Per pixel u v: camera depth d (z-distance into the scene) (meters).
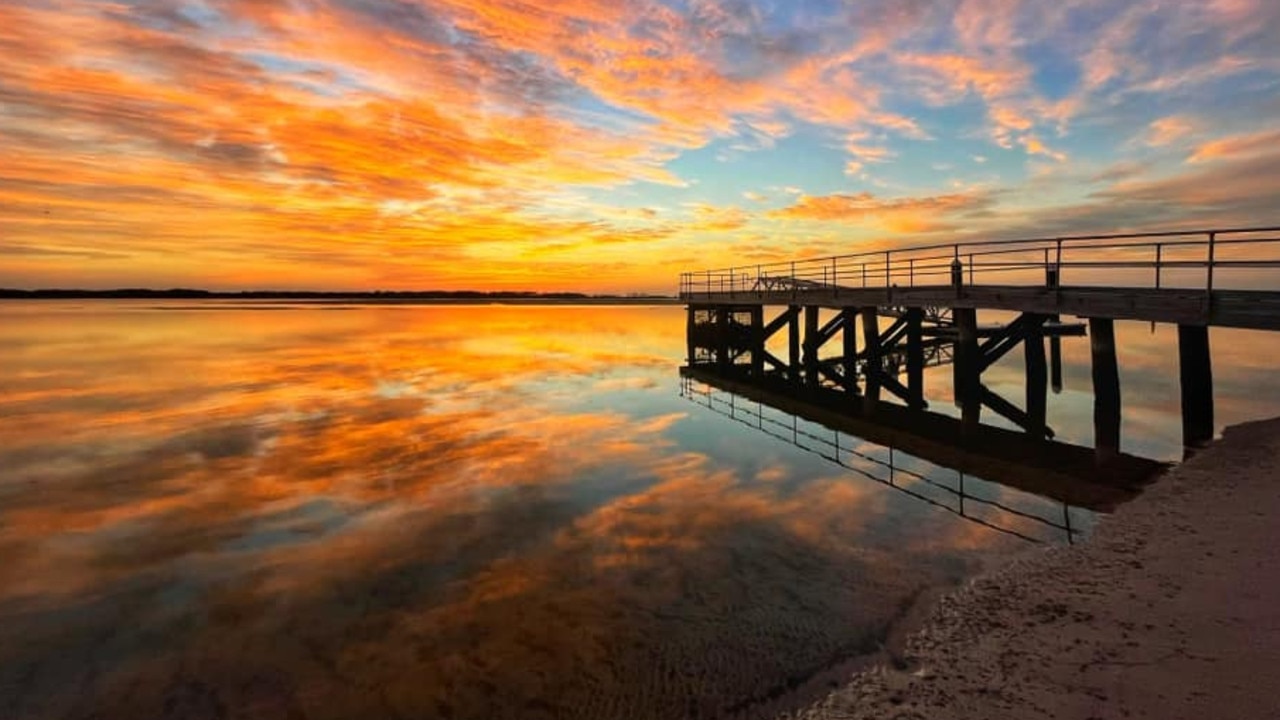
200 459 12.16
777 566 7.35
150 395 19.39
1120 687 4.38
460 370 25.66
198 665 5.59
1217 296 10.42
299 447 13.06
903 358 26.73
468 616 6.34
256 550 7.97
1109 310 11.85
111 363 27.75
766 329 26.88
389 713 4.93
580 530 8.59
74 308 131.38
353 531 8.58
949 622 5.74
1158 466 10.82
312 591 6.89
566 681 5.26
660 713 4.82
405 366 26.73
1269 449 9.98
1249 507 7.42
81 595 6.86
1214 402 15.73
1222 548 6.39
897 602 6.32
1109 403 11.88
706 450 13.05
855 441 13.98
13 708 5.09
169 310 114.38
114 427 14.98
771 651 5.54
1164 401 17.67
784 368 26.45
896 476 11.11
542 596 6.72
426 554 7.82
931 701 4.56
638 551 7.88
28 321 68.06
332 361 28.56
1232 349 32.16
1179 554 6.41
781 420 16.44
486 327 57.91
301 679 5.38
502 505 9.57
